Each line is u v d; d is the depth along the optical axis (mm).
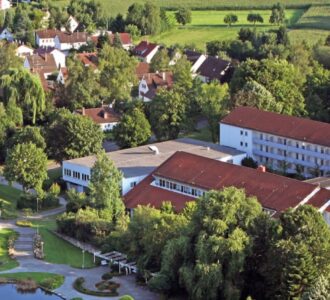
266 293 141000
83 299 148000
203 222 145250
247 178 187250
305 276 136000
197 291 140125
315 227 140500
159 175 197250
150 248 155750
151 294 149500
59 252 170625
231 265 140375
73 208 189500
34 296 150500
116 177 188250
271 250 140000
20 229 184375
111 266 161375
